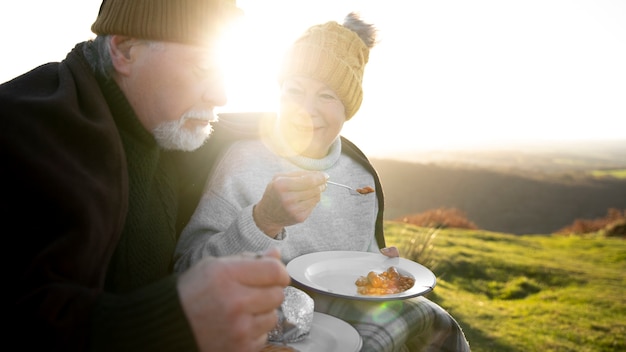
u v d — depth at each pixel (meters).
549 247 15.53
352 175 2.02
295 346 1.06
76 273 0.86
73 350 0.71
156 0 1.02
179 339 0.67
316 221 1.85
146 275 1.23
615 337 6.90
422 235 7.46
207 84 1.10
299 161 1.83
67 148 0.94
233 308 0.66
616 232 19.05
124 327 0.69
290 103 1.80
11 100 0.93
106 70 1.09
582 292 9.52
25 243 0.85
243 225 1.30
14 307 0.74
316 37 1.75
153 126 1.13
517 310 8.05
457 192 32.56
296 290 1.15
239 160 1.75
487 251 12.96
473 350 6.08
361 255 1.70
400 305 1.35
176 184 1.54
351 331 1.13
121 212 1.01
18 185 0.86
